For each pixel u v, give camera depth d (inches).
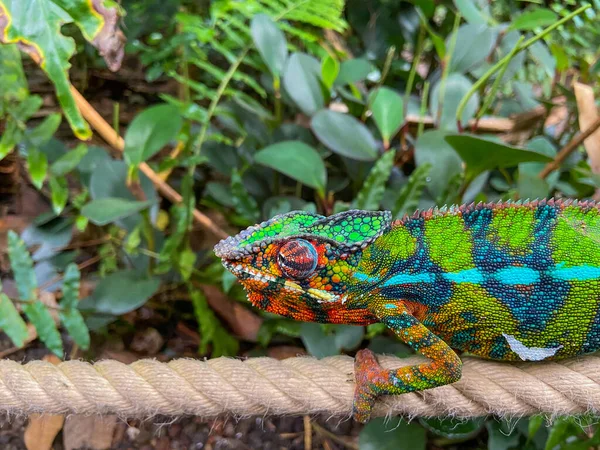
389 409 6.1
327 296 5.7
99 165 9.9
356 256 5.7
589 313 5.7
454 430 9.1
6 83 8.2
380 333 10.1
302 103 10.3
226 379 6.2
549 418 6.2
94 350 10.9
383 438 9.0
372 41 14.8
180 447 10.1
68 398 6.2
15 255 8.6
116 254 11.5
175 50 12.3
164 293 11.4
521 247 5.8
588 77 12.5
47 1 6.4
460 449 10.2
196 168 13.4
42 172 8.6
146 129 8.4
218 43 11.5
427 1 11.6
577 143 9.3
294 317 6.1
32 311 8.5
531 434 8.5
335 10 11.1
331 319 6.1
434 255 5.9
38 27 6.4
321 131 9.6
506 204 5.9
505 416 6.2
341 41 14.7
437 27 15.7
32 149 8.6
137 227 9.7
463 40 11.3
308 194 12.2
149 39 13.3
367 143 9.8
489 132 12.6
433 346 5.6
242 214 10.4
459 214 5.9
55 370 6.4
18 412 6.4
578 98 10.2
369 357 6.2
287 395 6.1
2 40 6.3
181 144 11.1
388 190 10.4
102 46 6.7
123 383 6.2
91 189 9.7
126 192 9.8
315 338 9.2
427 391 6.1
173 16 12.8
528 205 5.9
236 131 12.2
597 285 5.7
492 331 5.9
